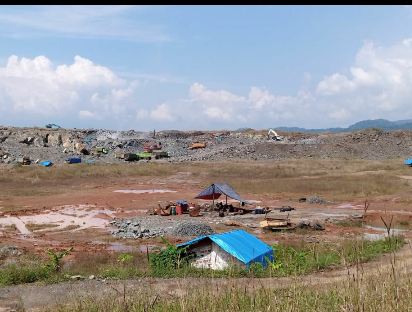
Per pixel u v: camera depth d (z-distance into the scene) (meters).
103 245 21.58
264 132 100.88
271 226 25.44
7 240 22.66
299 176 54.94
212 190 33.19
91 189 43.94
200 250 15.25
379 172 56.22
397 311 5.89
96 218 29.98
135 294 9.90
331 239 22.45
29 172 54.81
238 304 7.66
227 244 14.61
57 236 24.11
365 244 17.94
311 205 35.88
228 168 60.53
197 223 24.72
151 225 27.08
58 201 36.75
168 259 14.89
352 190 41.91
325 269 13.79
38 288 12.80
